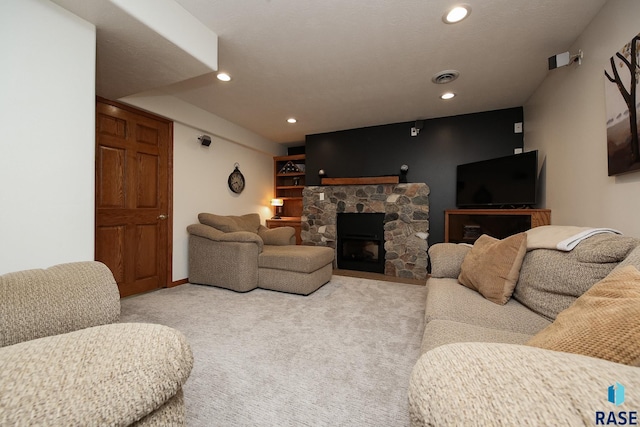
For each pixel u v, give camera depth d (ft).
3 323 2.10
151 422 1.81
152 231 10.19
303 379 4.72
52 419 1.34
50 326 2.33
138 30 5.15
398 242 13.26
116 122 9.03
